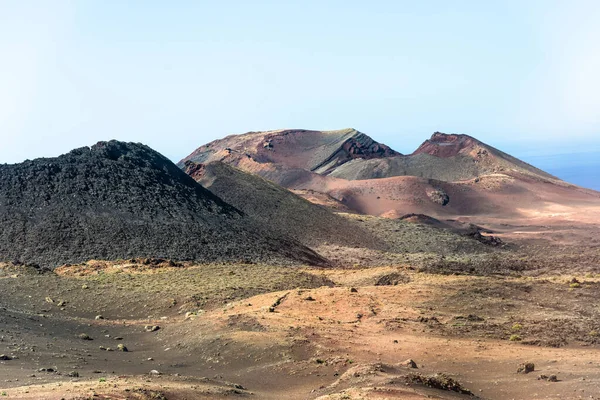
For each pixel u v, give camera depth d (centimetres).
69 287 6512
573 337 4431
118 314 5803
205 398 2773
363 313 5228
